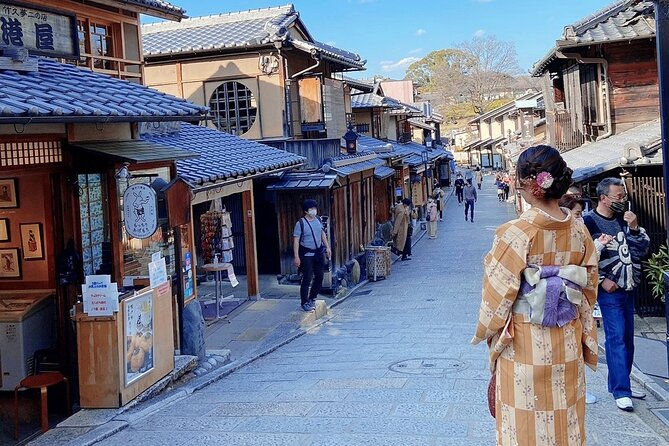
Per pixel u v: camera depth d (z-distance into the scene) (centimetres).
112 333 718
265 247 1908
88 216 852
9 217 862
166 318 844
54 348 862
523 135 4450
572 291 336
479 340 351
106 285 716
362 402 679
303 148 1855
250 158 1386
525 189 342
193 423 648
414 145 4719
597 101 1686
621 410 596
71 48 920
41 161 764
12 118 586
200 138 1484
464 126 10300
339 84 2298
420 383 754
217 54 1897
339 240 1872
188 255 1127
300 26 2081
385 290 1781
